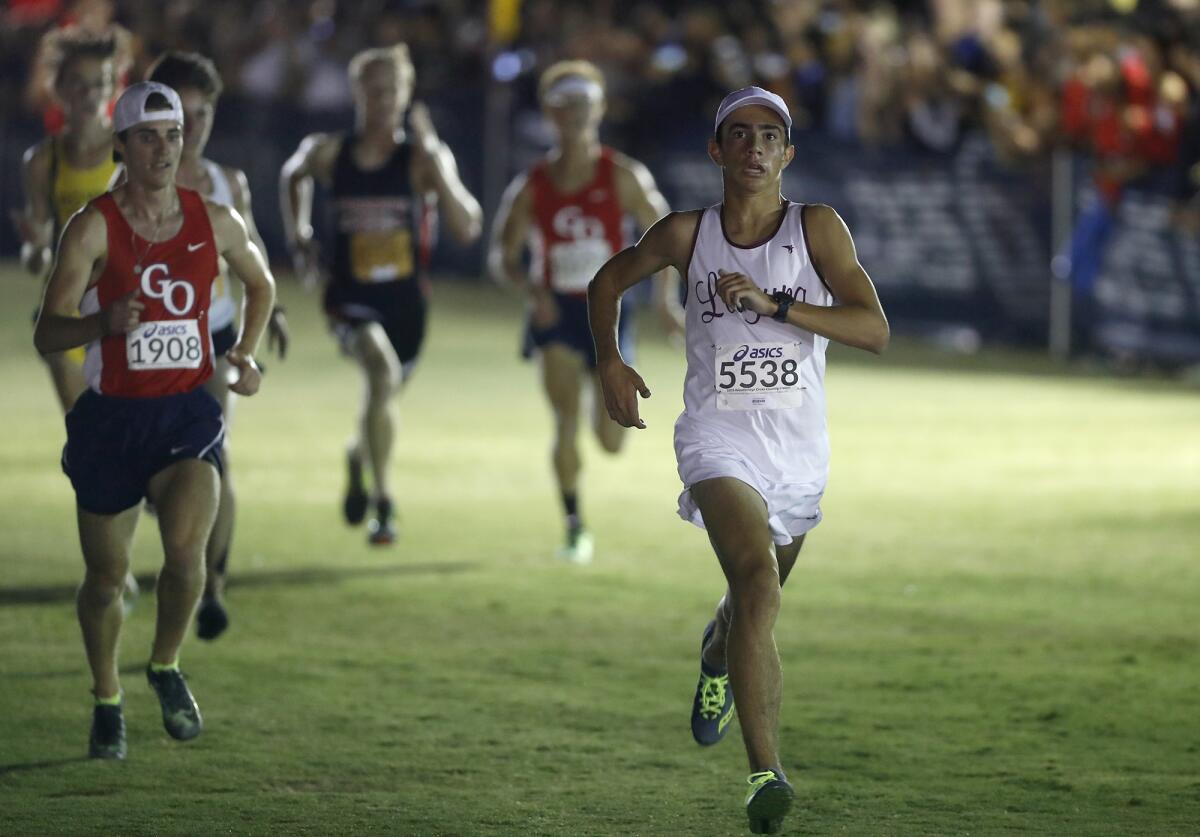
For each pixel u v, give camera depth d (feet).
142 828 55.31
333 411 151.23
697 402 58.18
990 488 119.65
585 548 99.19
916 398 161.27
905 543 102.27
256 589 90.22
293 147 239.50
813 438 58.08
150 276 61.67
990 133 186.60
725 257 57.62
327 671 74.84
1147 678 73.72
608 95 220.84
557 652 78.33
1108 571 94.84
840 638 80.64
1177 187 171.22
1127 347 177.88
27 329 196.85
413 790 59.52
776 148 56.85
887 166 195.11
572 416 99.86
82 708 68.80
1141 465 128.06
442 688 72.33
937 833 55.06
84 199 79.51
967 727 66.80
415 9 251.60
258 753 63.52
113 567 62.39
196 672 74.38
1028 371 176.96
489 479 122.83
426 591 90.17
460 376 172.04
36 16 259.19
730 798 58.85
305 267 105.29
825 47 208.23
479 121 230.89
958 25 195.31
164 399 62.03
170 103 60.80
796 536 59.88
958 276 191.72
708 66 216.74
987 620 84.07
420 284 106.73
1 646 77.87
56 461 125.80
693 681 73.72
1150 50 175.63
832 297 57.98
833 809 57.47
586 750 64.23
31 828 55.21
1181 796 58.65
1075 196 181.27
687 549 101.40
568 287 100.73
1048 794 58.95
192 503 61.00
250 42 250.57
